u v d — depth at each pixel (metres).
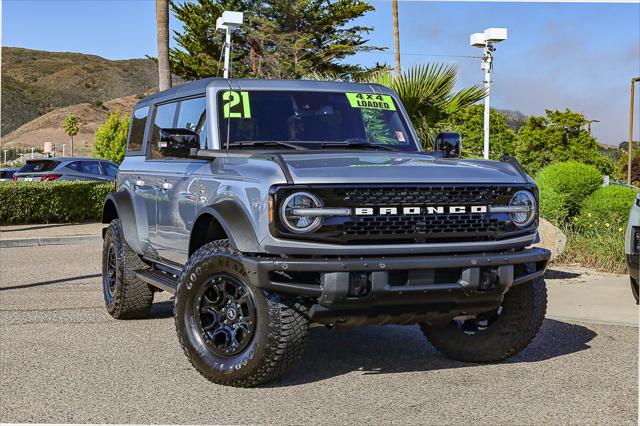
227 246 5.45
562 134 46.66
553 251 11.12
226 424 4.71
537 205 5.68
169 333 7.41
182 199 6.37
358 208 5.12
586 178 13.55
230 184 5.52
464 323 6.28
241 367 5.30
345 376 5.80
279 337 5.15
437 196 5.30
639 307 8.57
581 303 8.80
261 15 41.22
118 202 7.82
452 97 15.54
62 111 197.38
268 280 5.03
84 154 130.75
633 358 6.33
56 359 6.36
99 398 5.25
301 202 5.04
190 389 5.45
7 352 6.61
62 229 19.27
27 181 22.03
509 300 5.99
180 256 6.57
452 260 5.22
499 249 5.49
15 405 5.11
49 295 9.75
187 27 42.69
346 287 5.00
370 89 6.98
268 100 6.52
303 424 4.71
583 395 5.29
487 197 5.44
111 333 7.41
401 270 5.16
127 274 7.82
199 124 6.52
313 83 6.80
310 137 6.43
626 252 7.95
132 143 8.16
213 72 42.06
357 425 4.69
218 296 5.50
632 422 4.72
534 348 6.74
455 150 6.73
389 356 6.46
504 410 4.96
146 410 4.98
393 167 5.35
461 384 5.57
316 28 41.59
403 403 5.12
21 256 14.37
